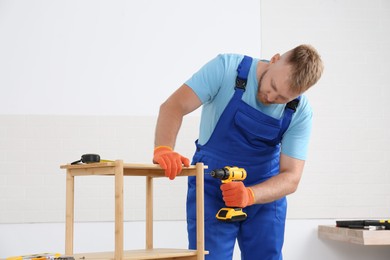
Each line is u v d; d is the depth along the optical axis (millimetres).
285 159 2436
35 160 3584
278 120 2312
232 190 2170
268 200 2285
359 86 3869
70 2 3715
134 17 3756
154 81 3729
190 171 2051
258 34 3832
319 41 3873
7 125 3588
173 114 2207
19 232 3533
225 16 3818
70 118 3637
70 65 3676
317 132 3807
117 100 3686
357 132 3838
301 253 3719
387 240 3133
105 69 3699
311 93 3828
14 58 3641
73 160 3609
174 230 3643
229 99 2266
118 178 1785
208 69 2266
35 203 3559
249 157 2369
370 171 3820
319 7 3891
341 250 3742
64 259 1771
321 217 3758
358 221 3334
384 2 3941
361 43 3900
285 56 2129
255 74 2248
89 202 3594
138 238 3600
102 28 3725
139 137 3674
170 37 3770
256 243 2389
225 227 2305
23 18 3672
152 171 2150
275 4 3861
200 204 2000
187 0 3803
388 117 3871
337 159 3805
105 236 3594
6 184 3549
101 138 3645
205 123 2363
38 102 3627
